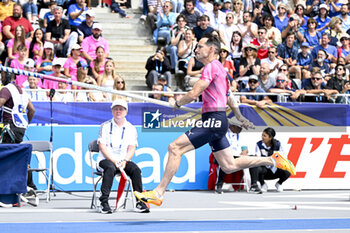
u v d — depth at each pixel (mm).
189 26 46031
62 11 44000
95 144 25188
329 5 54844
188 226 18219
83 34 43406
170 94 33531
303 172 34500
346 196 29984
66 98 34156
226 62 40906
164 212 22812
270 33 46844
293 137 34406
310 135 34594
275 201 27312
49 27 42875
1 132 25969
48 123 31984
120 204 24031
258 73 40562
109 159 23828
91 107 32438
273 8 51781
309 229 17297
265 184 33375
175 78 42469
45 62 39750
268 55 42875
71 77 38188
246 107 33875
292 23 47281
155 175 32844
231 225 18422
